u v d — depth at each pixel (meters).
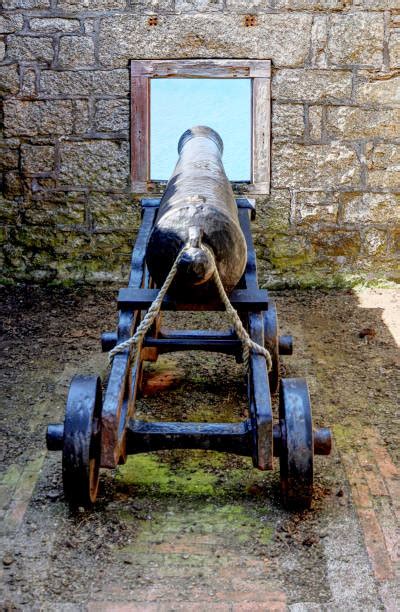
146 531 3.16
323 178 6.11
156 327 4.36
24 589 2.81
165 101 9.01
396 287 6.23
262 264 6.24
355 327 5.48
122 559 2.98
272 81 5.98
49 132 6.05
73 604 2.74
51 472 3.57
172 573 2.91
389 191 6.12
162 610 2.71
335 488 3.47
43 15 5.90
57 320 5.57
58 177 6.12
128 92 5.99
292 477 3.14
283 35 5.91
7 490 3.43
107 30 5.91
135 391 3.71
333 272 6.26
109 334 4.34
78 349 5.05
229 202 3.78
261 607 2.73
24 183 6.13
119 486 3.47
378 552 3.03
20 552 3.01
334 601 2.77
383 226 6.18
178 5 5.88
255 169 6.09
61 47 5.94
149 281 4.45
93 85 5.98
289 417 3.16
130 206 6.15
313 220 6.17
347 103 6.00
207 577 2.89
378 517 3.25
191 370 4.77
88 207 6.16
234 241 3.44
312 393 4.44
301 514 3.27
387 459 3.72
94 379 3.28
